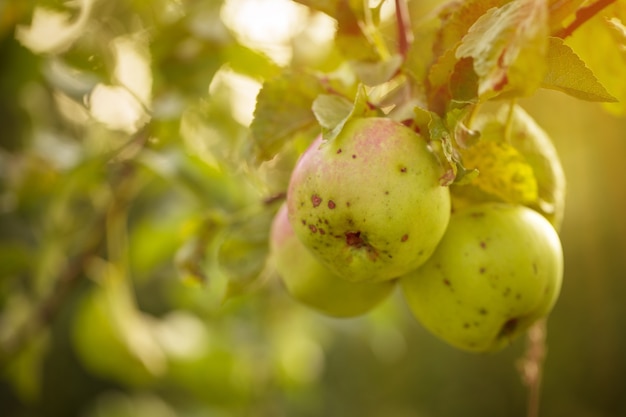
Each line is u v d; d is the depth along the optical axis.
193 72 0.84
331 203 0.57
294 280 0.66
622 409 2.67
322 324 1.43
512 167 0.62
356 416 2.45
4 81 0.91
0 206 0.95
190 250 0.75
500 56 0.52
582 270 2.70
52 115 1.09
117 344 1.02
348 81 0.64
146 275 1.18
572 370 2.78
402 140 0.57
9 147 1.05
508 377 2.88
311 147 0.59
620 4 0.60
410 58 0.60
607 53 0.62
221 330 1.34
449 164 0.57
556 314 2.80
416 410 2.70
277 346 1.38
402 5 0.63
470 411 2.80
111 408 1.61
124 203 0.95
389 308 1.30
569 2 0.57
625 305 2.67
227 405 1.22
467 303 0.62
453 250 0.62
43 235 0.97
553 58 0.57
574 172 2.31
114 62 0.86
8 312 1.00
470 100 0.57
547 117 1.63
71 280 0.96
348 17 0.64
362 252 0.58
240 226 0.73
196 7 0.84
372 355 2.41
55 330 1.67
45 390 1.78
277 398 1.45
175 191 1.15
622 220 2.47
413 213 0.57
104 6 0.86
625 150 2.11
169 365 1.13
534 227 0.63
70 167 0.87
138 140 0.87
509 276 0.61
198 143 0.88
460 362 2.86
